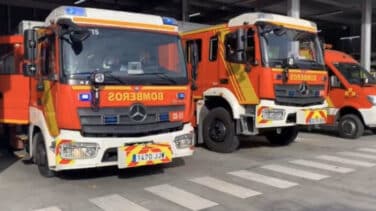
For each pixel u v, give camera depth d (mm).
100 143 6512
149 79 6949
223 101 10461
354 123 12867
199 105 10805
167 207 5945
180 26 11875
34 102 7793
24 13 23281
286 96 9664
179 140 7219
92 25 6688
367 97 12555
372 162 9117
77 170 8078
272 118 9430
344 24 35750
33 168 8422
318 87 10344
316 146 11414
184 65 7465
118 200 6273
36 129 7883
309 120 9938
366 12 24328
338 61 13492
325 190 6828
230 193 6645
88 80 6484
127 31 6953
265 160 9305
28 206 6008
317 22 34156
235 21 9961
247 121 9812
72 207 5953
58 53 6523
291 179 7551
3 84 8836
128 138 6727
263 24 9445
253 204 6078
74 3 23719
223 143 10219
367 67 24328
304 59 10141
